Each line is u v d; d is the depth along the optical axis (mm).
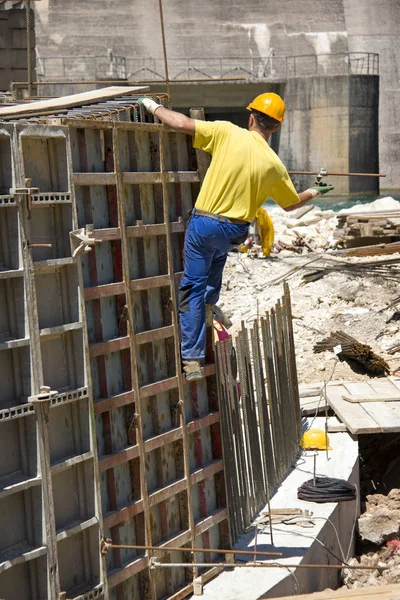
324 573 14383
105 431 11453
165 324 12820
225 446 13875
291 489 16281
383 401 20562
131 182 12055
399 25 114438
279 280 33875
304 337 27891
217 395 13672
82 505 10875
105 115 12031
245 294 33031
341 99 99875
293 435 17984
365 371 24734
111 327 11688
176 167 13359
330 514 15047
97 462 10922
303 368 25266
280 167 13211
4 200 9805
